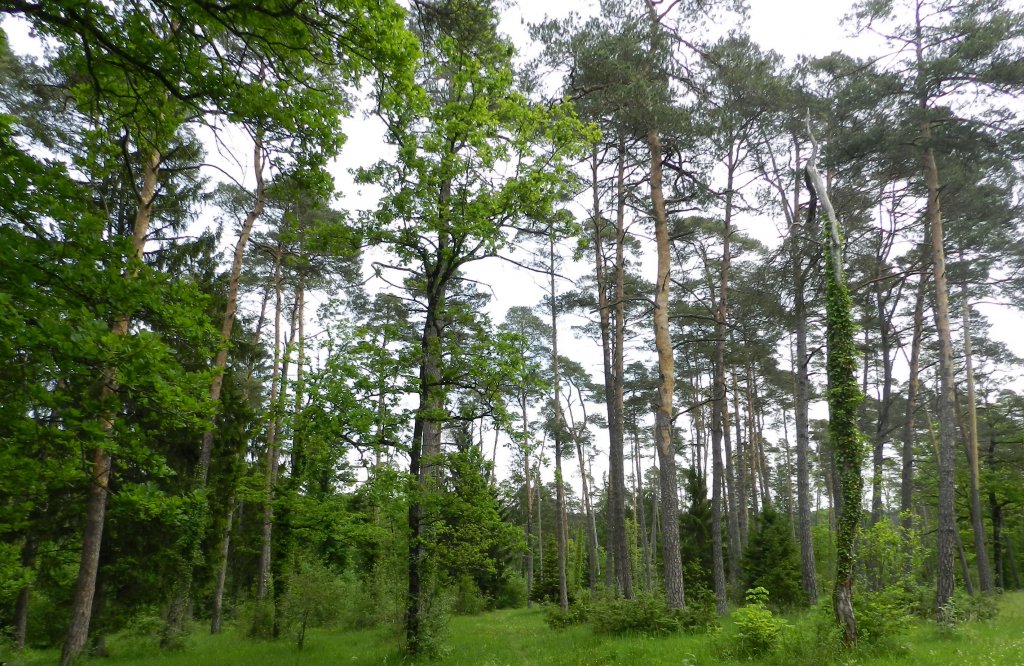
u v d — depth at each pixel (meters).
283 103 7.16
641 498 37.94
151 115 7.36
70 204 6.05
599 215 21.17
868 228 20.95
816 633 10.99
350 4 6.37
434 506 12.63
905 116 17.19
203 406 7.17
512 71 14.64
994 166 17.61
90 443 6.39
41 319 5.65
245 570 28.22
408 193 13.27
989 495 29.94
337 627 19.12
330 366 12.68
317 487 14.09
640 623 14.23
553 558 35.38
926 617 16.12
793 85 17.53
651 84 15.14
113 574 15.59
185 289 6.99
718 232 24.12
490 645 14.51
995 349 27.58
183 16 6.34
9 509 7.37
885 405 24.25
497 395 13.62
